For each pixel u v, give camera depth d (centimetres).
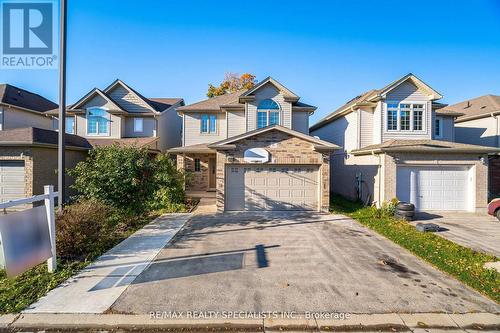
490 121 1978
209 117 1888
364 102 1583
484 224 1062
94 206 747
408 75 1517
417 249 720
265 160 1235
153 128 2009
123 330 378
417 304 443
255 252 696
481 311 425
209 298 457
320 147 1223
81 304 432
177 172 1398
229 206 1245
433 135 1694
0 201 1329
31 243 484
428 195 1321
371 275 557
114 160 945
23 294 459
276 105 1723
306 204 1262
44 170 1377
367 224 1012
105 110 1928
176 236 841
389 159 1296
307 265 609
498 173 1609
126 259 637
